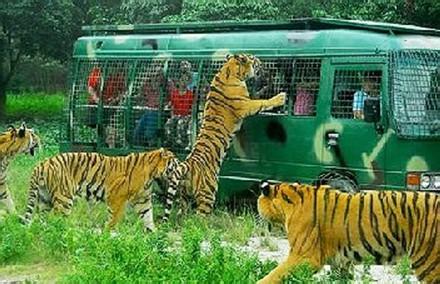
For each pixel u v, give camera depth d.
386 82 13.41
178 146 16.17
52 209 14.23
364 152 13.65
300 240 8.98
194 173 14.91
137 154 14.10
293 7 23.42
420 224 8.67
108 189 14.03
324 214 8.96
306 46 14.56
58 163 14.16
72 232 11.48
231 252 9.84
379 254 8.88
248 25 15.66
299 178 14.51
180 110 16.16
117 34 18.25
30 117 33.97
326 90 14.18
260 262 9.74
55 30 31.23
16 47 33.94
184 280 8.87
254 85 15.48
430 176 13.34
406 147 13.28
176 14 27.72
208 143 15.16
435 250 8.61
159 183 14.67
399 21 22.58
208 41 16.00
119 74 17.25
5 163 15.39
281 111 14.82
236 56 15.16
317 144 14.26
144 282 8.91
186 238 10.01
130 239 10.27
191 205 15.09
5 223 12.48
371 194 8.91
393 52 13.45
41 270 11.04
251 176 15.18
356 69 13.85
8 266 11.28
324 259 9.01
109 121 17.38
